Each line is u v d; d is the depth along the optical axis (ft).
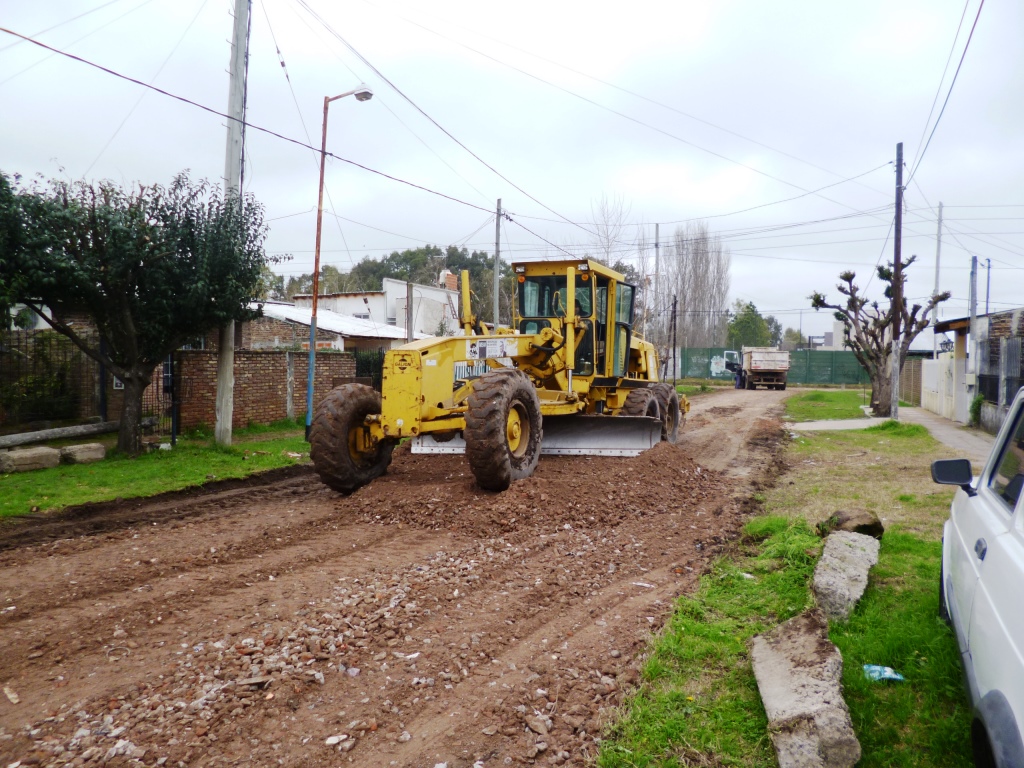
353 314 125.90
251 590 17.97
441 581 18.43
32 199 33.09
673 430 47.34
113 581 18.71
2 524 25.39
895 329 65.67
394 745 11.35
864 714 11.93
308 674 13.35
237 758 10.91
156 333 38.09
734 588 18.30
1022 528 9.44
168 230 37.32
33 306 35.81
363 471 29.48
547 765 10.94
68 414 43.06
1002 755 7.39
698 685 13.39
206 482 32.76
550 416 33.53
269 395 54.08
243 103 41.86
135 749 11.03
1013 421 12.29
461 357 29.12
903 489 31.30
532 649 14.84
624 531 23.86
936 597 16.52
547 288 36.68
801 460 41.96
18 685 13.16
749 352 141.69
